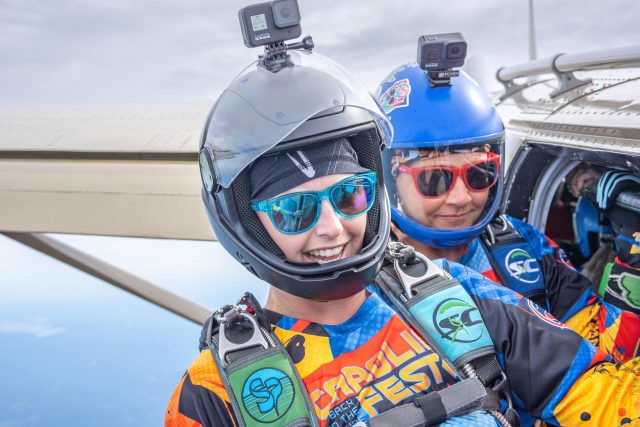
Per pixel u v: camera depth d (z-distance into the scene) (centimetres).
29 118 400
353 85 111
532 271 184
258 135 100
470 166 171
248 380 104
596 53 189
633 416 114
